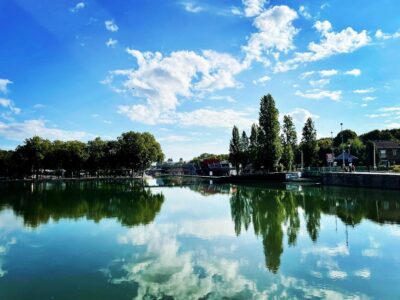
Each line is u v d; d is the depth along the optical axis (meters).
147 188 72.25
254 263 16.30
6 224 27.70
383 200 37.38
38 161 122.38
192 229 24.64
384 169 64.75
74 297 12.75
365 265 15.68
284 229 24.08
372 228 23.38
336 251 18.08
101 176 147.25
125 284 13.90
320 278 14.17
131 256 17.88
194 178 144.75
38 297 12.79
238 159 116.94
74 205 40.72
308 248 18.80
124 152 133.00
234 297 12.38
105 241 21.22
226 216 30.62
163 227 25.50
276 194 49.78
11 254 18.56
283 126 96.50
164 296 12.61
